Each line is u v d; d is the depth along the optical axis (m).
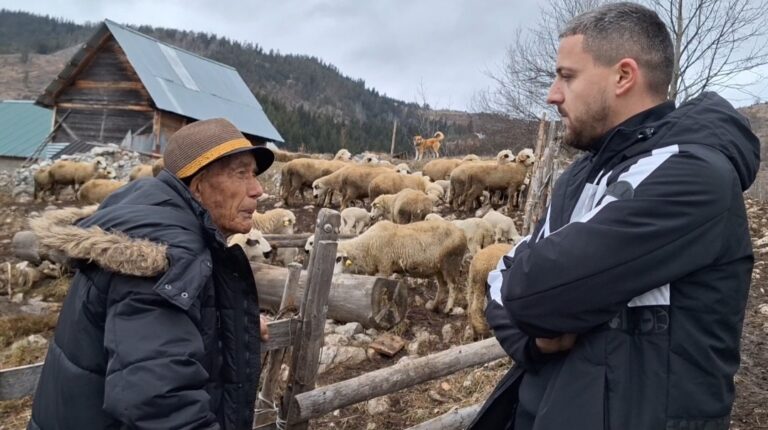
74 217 2.10
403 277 8.17
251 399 2.11
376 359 5.98
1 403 5.43
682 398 1.57
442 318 7.04
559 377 1.70
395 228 7.00
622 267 1.54
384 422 4.88
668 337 1.59
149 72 22.95
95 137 23.08
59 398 1.83
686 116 1.71
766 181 18.09
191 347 1.76
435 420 4.11
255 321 2.10
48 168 17.19
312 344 3.57
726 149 1.63
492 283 2.15
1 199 17.12
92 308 1.81
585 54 1.81
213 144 2.12
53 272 9.70
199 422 1.71
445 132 47.16
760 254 8.73
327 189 13.74
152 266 1.73
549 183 8.73
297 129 65.19
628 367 1.61
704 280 1.59
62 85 23.25
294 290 4.71
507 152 12.12
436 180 15.45
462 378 5.47
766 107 26.28
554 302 1.60
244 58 155.12
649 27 1.77
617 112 1.81
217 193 2.19
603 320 1.60
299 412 3.47
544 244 1.66
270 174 21.36
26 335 7.65
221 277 2.04
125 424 1.65
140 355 1.67
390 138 72.56
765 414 4.55
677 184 1.55
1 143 31.44
